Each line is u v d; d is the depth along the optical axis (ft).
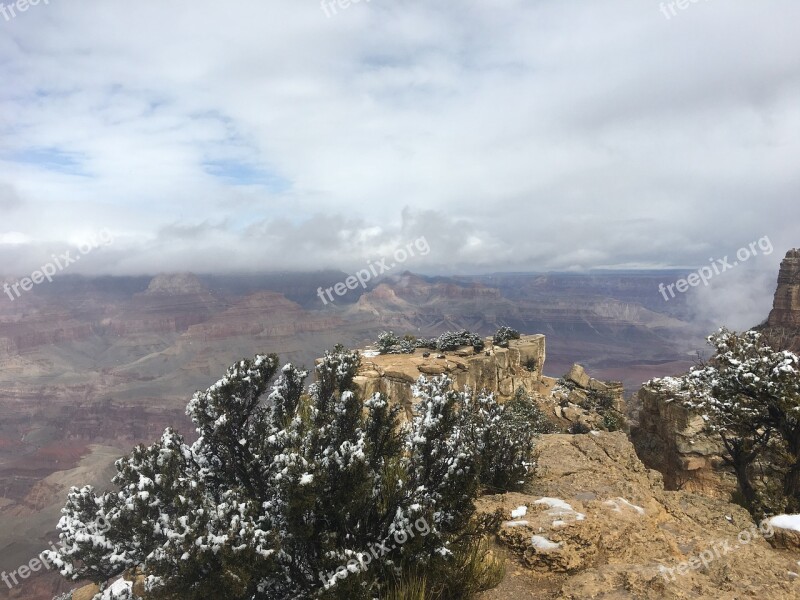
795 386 44.06
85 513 20.85
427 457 20.81
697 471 61.00
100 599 19.63
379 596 16.72
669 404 66.28
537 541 22.24
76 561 19.54
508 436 32.63
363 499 17.83
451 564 18.44
